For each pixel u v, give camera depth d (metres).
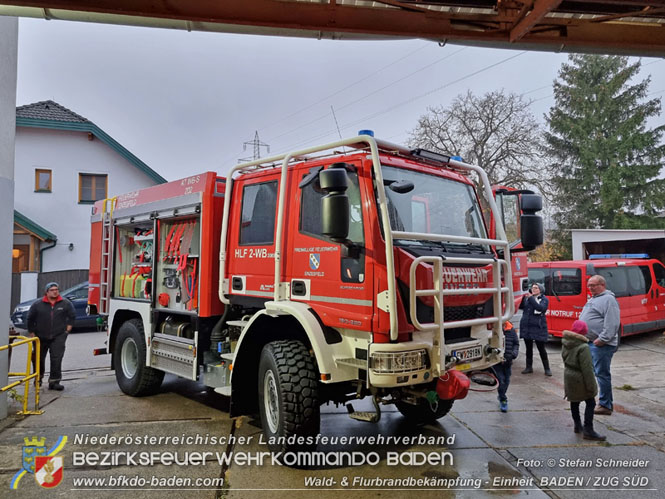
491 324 4.77
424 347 4.04
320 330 4.30
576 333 5.25
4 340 5.89
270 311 4.68
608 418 5.97
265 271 5.11
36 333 7.38
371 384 3.90
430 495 3.94
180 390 7.41
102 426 5.62
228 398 6.90
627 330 11.56
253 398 5.14
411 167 4.71
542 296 8.54
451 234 4.87
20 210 19.31
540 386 7.69
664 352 10.71
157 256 6.71
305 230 4.68
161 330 6.62
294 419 4.31
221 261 5.66
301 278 4.67
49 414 6.12
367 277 4.06
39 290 17.16
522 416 6.05
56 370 7.48
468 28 3.93
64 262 19.70
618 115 32.53
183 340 6.07
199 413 6.13
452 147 31.80
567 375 5.32
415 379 3.96
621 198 31.48
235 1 3.75
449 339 4.36
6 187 5.91
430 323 4.11
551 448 4.96
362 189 4.25
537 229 4.86
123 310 7.43
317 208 4.57
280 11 3.80
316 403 4.38
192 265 6.10
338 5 3.81
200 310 5.70
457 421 5.83
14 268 19.20
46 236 18.94
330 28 3.85
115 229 7.84
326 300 4.39
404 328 3.97
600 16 3.86
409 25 3.91
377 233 4.08
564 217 32.84
